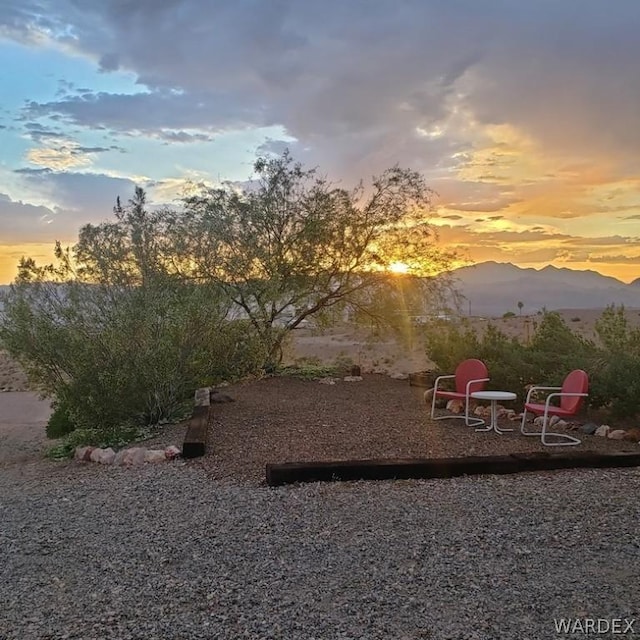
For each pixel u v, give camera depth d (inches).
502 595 157.2
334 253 548.4
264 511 224.2
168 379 403.2
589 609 150.2
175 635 142.3
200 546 195.3
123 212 463.8
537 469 266.1
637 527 200.5
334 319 596.4
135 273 439.2
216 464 292.2
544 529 199.5
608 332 435.2
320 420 380.8
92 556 192.1
